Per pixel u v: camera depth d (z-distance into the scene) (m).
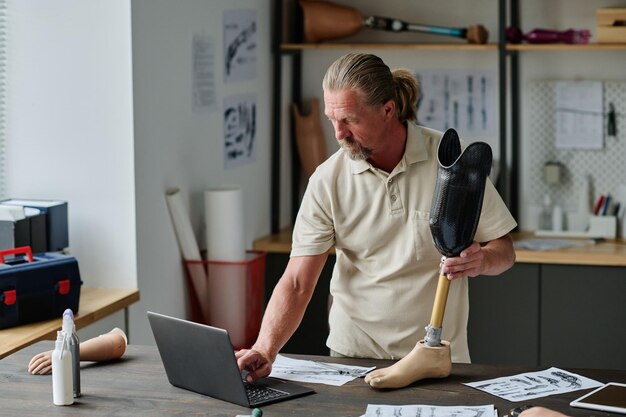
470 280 5.00
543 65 5.49
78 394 2.66
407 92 3.04
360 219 3.11
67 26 4.06
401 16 5.63
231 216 4.53
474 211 2.66
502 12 5.15
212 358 2.58
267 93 5.46
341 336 3.26
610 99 5.43
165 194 4.34
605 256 4.85
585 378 2.77
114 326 3.98
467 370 2.86
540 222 5.46
